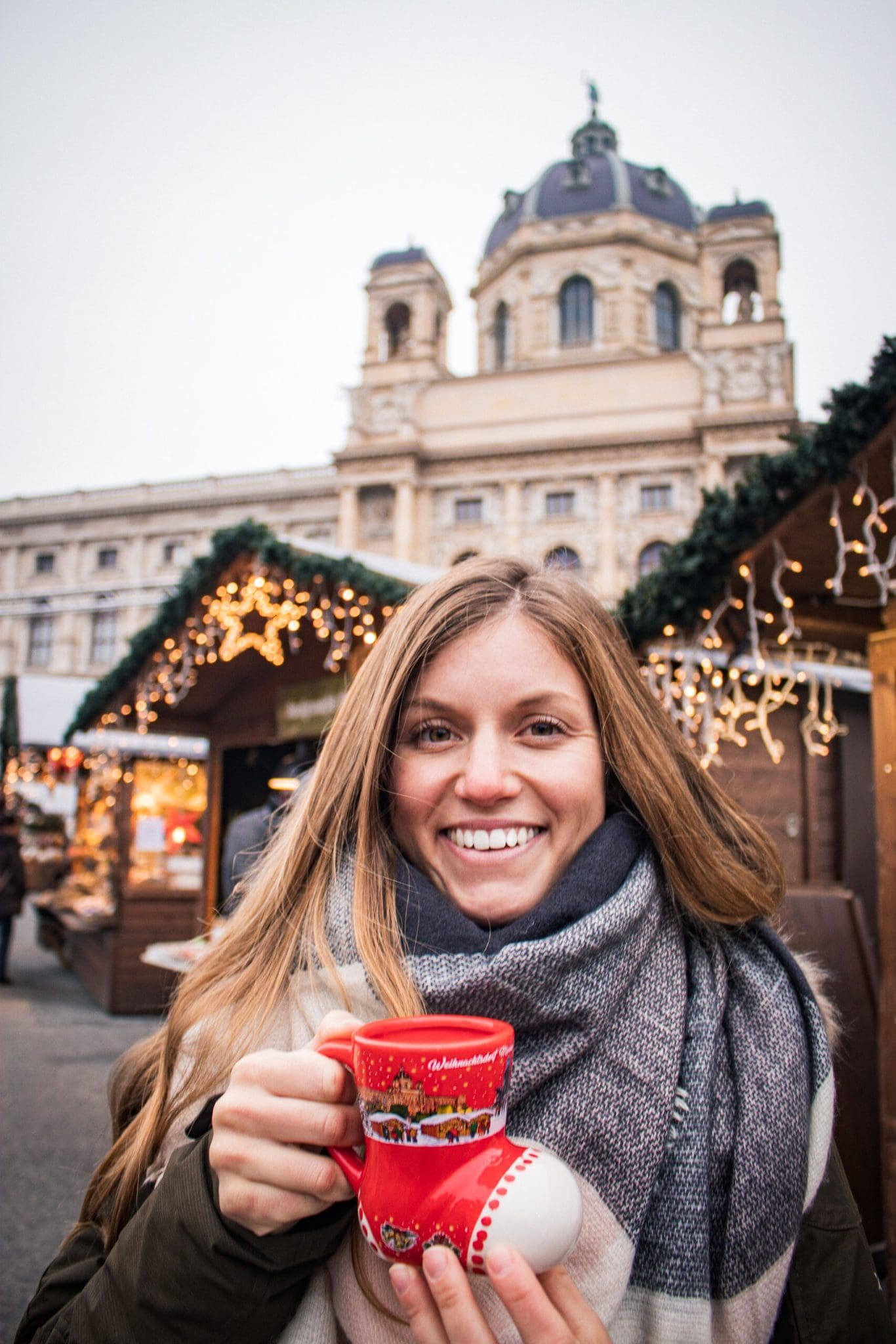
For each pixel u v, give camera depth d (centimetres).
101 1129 438
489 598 100
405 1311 75
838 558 255
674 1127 88
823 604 309
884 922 249
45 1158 397
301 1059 69
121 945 758
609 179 3841
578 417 3238
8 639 4078
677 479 3133
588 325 3691
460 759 96
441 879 97
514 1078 82
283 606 472
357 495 3366
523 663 97
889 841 252
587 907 90
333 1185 67
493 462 3269
